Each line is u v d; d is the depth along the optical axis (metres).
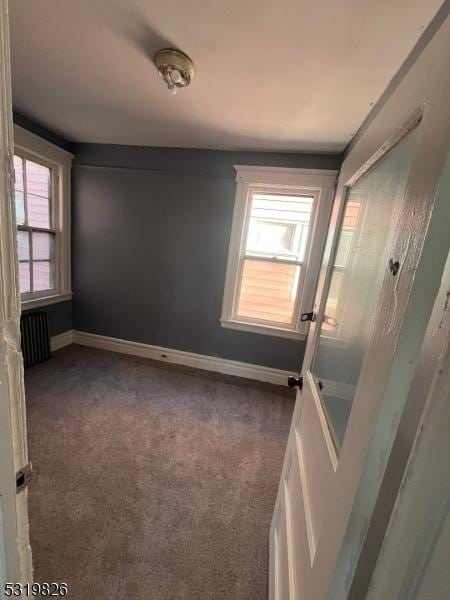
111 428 1.93
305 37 1.13
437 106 0.37
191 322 2.92
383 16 0.99
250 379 2.83
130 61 1.41
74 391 2.33
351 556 0.43
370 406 0.41
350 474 0.45
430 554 0.29
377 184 0.69
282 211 2.54
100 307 3.11
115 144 2.70
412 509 0.31
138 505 1.40
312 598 0.55
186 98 1.70
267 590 1.11
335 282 0.98
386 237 0.58
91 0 1.06
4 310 0.34
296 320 2.67
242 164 2.49
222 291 2.77
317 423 0.83
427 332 0.34
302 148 2.28
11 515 0.40
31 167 2.47
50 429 1.87
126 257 2.93
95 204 2.87
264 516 1.40
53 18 1.16
